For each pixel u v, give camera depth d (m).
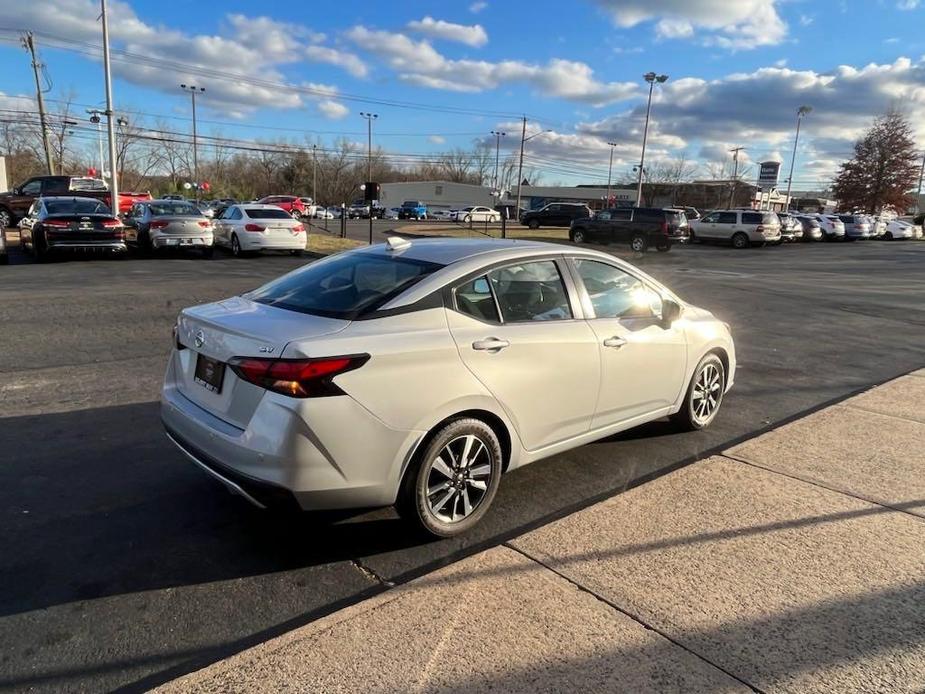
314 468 2.94
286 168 98.50
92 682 2.38
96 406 5.47
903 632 2.70
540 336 3.69
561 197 106.44
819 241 43.31
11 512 3.64
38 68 39.03
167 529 3.52
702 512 3.76
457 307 3.47
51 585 2.98
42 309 9.67
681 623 2.73
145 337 8.08
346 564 3.23
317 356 2.91
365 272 3.73
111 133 22.84
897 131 65.19
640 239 29.09
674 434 5.17
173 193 63.88
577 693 2.33
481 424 3.45
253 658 2.48
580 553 3.29
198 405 3.39
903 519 3.71
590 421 4.11
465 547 3.41
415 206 63.50
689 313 5.00
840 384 6.93
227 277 14.18
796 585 3.02
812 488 4.12
